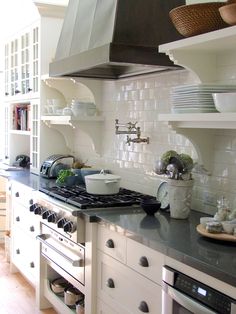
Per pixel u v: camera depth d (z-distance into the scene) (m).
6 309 3.55
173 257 1.89
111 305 2.47
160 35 2.79
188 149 2.80
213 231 2.03
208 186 2.63
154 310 2.08
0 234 5.28
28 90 4.72
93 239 2.61
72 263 2.74
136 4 2.78
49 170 4.16
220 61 2.47
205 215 2.60
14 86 5.21
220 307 1.64
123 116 3.53
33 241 3.67
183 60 2.41
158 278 2.04
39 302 3.54
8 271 4.43
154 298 2.07
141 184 3.30
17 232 4.14
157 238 2.07
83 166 4.04
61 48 3.55
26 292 3.91
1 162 5.73
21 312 3.50
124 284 2.33
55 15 4.32
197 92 2.20
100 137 3.91
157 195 2.85
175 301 1.89
